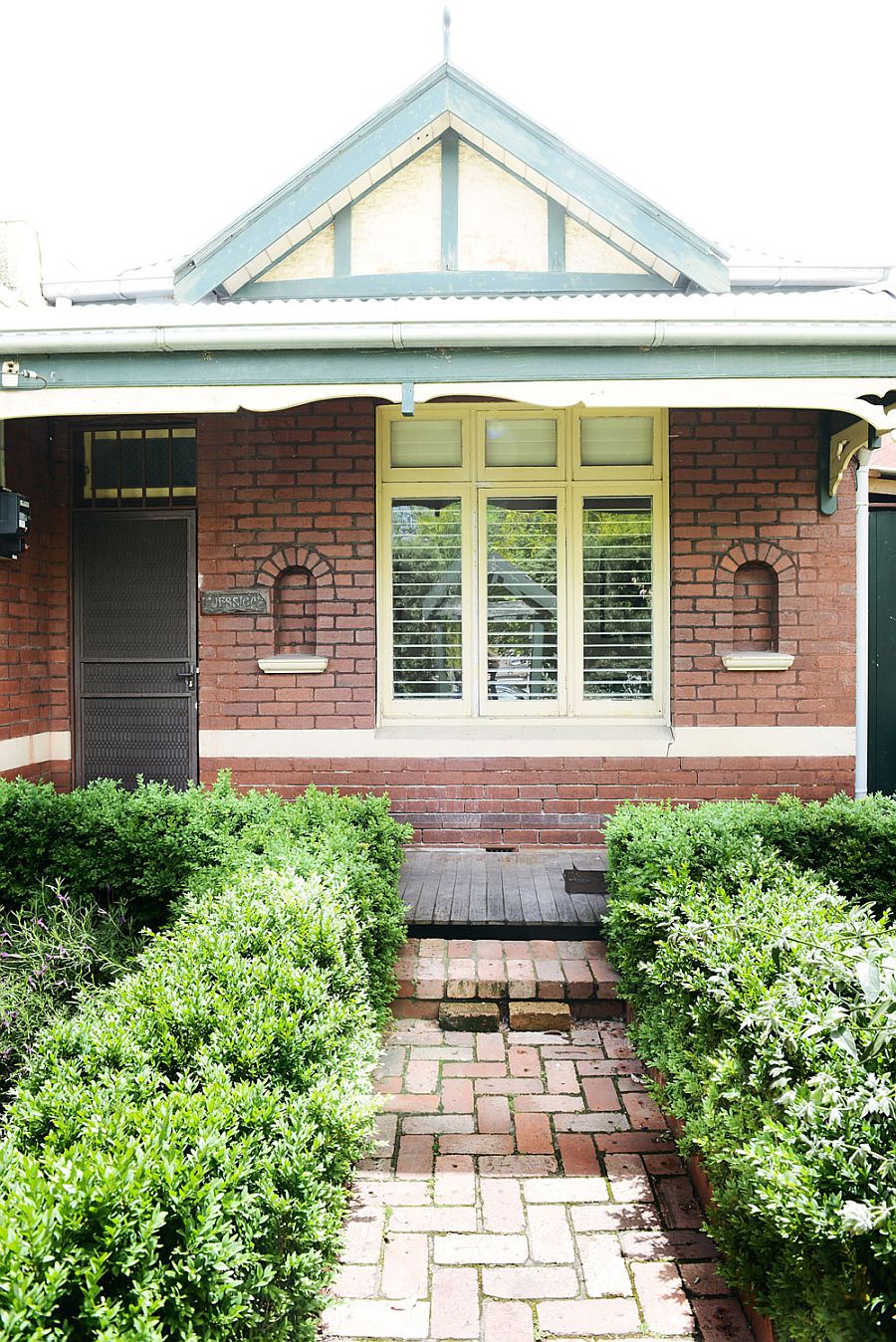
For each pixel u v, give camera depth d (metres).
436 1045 4.41
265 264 6.20
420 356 4.96
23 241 6.46
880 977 2.58
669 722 6.84
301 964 3.13
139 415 7.00
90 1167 1.82
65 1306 1.70
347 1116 2.61
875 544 7.43
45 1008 3.80
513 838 6.78
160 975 2.85
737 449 6.68
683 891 3.74
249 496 6.82
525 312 4.83
